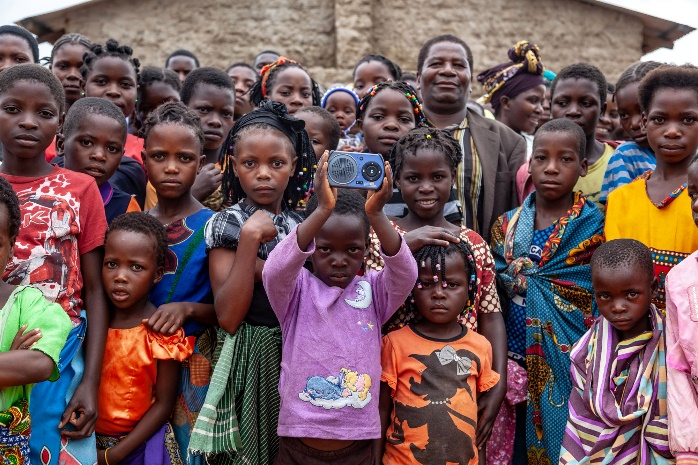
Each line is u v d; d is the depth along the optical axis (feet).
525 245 12.59
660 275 11.43
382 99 14.28
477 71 36.37
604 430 10.23
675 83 11.75
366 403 10.02
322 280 10.57
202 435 9.96
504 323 12.25
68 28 36.55
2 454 9.00
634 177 14.06
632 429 10.16
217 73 16.47
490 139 15.43
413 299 11.12
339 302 10.39
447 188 12.00
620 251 10.52
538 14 36.78
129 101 16.39
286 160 11.17
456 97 15.83
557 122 12.82
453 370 10.67
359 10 34.94
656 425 9.93
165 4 36.45
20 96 10.56
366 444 10.23
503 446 12.07
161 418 10.61
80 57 18.16
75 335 10.34
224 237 10.82
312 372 9.98
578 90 15.26
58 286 10.21
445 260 10.89
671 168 12.01
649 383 10.20
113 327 10.75
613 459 10.19
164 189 11.63
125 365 10.50
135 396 10.52
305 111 14.79
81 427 9.97
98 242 10.79
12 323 9.25
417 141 11.98
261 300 10.84
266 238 10.44
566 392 11.78
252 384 10.42
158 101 17.56
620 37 37.11
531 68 20.34
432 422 10.37
